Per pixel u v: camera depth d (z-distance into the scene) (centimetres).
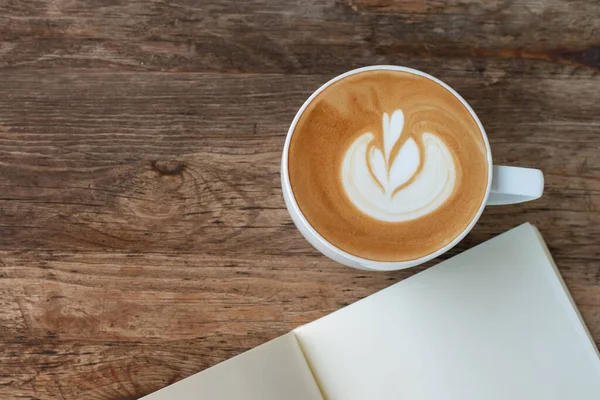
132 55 47
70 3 47
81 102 46
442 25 48
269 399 44
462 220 42
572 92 48
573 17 48
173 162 46
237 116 47
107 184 46
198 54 47
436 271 46
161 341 45
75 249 45
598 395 45
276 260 46
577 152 47
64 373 45
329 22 48
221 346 45
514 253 47
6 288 45
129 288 45
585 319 47
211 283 46
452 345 46
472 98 48
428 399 45
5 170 46
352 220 41
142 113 47
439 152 42
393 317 46
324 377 45
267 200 46
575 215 47
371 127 42
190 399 43
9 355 45
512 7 48
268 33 48
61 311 45
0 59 46
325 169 42
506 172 42
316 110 42
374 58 48
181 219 46
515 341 46
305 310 46
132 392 45
